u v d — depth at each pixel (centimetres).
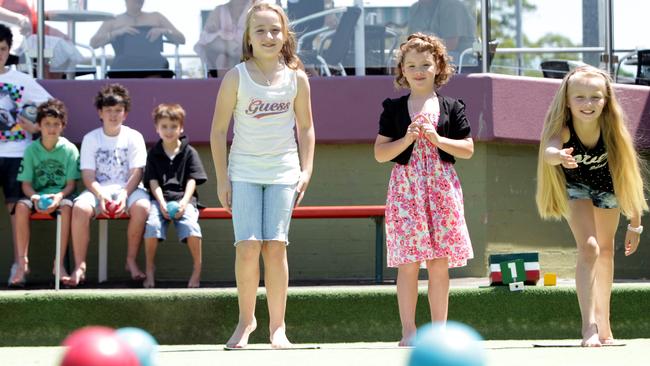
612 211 1261
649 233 1944
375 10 1820
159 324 1438
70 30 1845
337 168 1842
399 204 1280
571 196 1230
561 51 1894
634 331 1464
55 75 1847
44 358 1173
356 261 1839
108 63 1847
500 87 1797
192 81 1825
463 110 1309
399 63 1337
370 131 1803
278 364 984
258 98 1248
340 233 1841
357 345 1343
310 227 1841
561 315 1456
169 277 1839
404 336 1262
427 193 1277
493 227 1817
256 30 1253
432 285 1287
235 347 1223
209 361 1024
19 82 1773
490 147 1822
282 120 1259
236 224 1245
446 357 555
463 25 1817
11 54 1836
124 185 1709
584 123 1213
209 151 1839
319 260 1839
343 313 1441
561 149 1221
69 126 1825
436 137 1249
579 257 1216
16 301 1431
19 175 1691
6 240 1823
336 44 1823
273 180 1250
